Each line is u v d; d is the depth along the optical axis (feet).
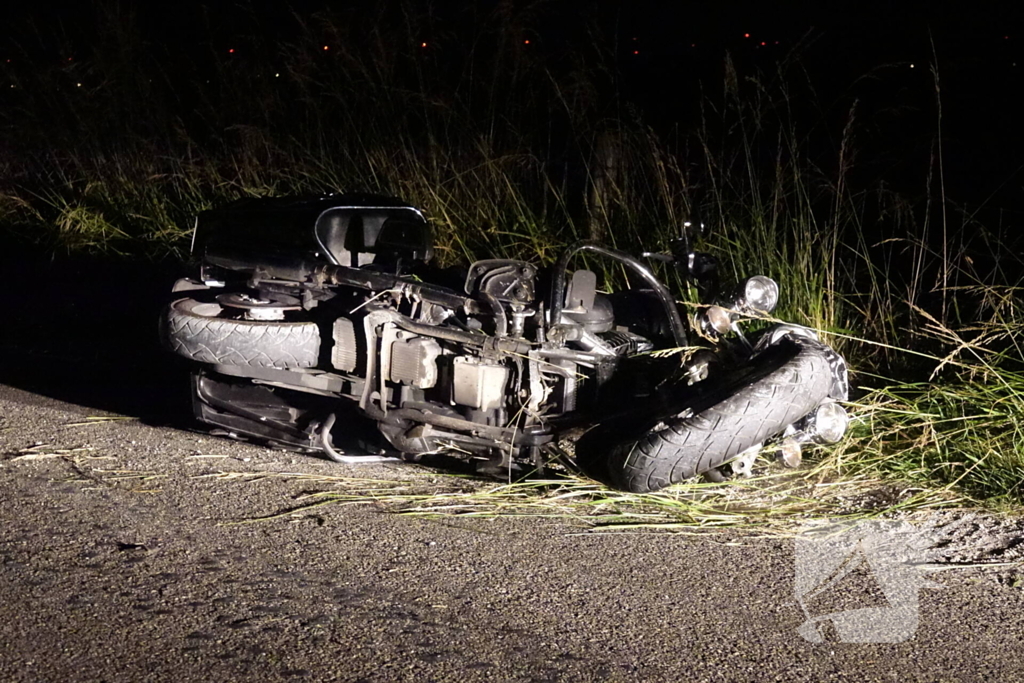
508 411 16.83
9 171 38.42
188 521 15.33
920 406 19.85
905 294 24.17
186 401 21.49
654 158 27.04
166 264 32.81
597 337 17.12
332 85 33.17
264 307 18.40
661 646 12.27
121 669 11.47
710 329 17.39
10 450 18.24
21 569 13.73
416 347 16.92
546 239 27.17
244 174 34.30
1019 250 25.62
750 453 16.28
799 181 24.59
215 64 39.60
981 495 17.08
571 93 29.73
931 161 24.23
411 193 29.84
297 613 12.75
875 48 37.96
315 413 18.17
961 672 11.89
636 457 15.51
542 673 11.64
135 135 37.70
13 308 28.91
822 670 11.85
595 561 14.38
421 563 14.17
